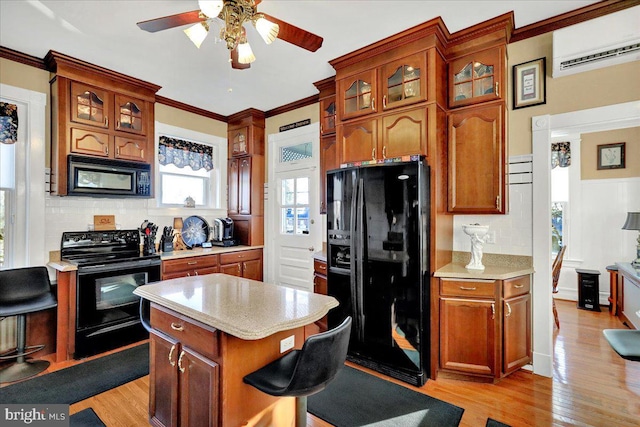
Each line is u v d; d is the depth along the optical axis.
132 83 3.39
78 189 3.02
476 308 2.45
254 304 1.66
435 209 2.55
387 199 2.52
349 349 2.75
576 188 4.68
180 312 1.62
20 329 2.68
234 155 4.70
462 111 2.68
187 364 1.61
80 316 2.84
